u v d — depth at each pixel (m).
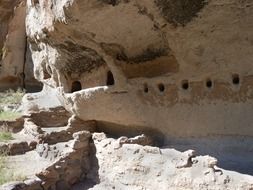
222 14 5.48
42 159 6.63
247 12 5.34
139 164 5.52
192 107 6.37
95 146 6.17
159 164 5.35
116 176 5.73
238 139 6.01
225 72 5.94
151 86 6.72
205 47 5.91
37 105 9.02
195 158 5.06
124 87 6.89
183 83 6.44
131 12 5.75
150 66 6.69
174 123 6.61
